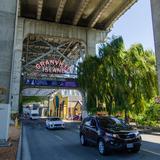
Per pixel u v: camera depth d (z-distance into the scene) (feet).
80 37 190.49
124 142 35.73
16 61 164.55
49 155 38.22
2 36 59.31
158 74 75.97
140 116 99.91
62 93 280.92
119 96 89.51
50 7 167.84
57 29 185.06
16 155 34.35
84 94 114.42
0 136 48.16
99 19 188.55
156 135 72.43
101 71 97.66
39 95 294.25
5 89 56.24
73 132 87.20
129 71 91.30
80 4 156.15
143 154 37.04
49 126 103.14
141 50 94.94
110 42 98.17
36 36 186.60
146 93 91.56
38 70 185.16
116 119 43.57
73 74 182.60
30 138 65.46
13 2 61.87
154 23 79.56
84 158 34.94
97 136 39.50
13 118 135.74
